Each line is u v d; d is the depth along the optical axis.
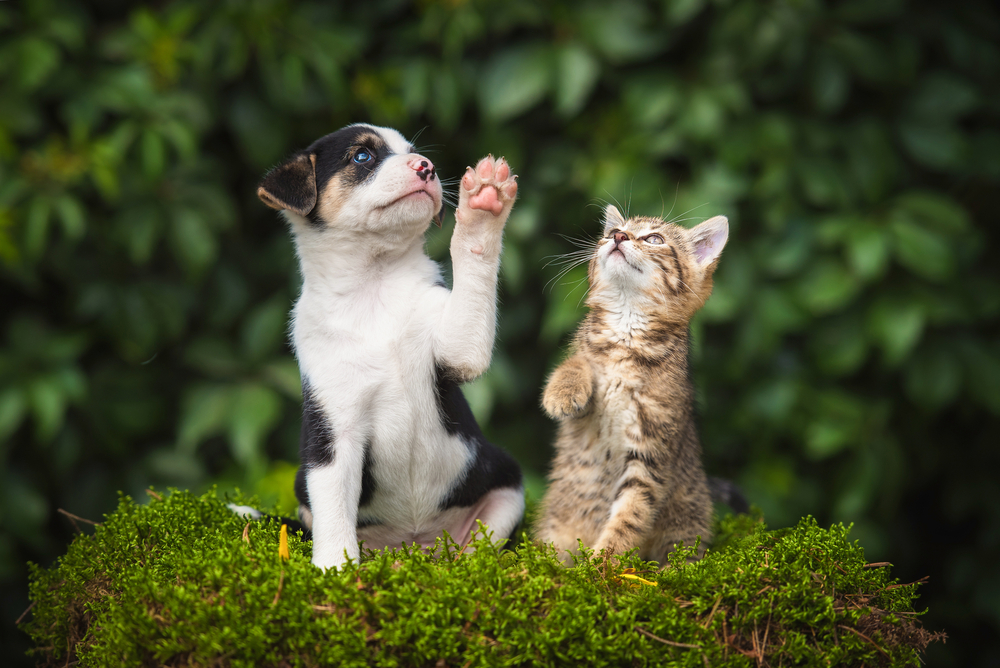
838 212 2.03
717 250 1.85
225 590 1.61
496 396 2.03
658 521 1.79
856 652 1.63
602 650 1.60
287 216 1.76
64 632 1.70
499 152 2.06
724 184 2.01
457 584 1.62
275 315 2.04
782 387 2.03
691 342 1.88
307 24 2.04
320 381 1.71
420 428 1.72
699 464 1.83
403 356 1.72
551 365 2.07
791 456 2.07
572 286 2.02
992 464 2.11
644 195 2.01
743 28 2.01
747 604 1.63
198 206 2.02
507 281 2.06
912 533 2.14
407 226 1.73
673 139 2.02
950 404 2.09
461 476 1.75
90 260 2.02
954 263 1.98
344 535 1.69
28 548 2.02
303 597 1.61
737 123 2.03
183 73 2.02
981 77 2.09
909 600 1.66
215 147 2.08
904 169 2.07
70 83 1.99
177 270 2.07
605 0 2.06
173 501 1.79
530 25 2.07
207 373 2.06
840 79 2.03
